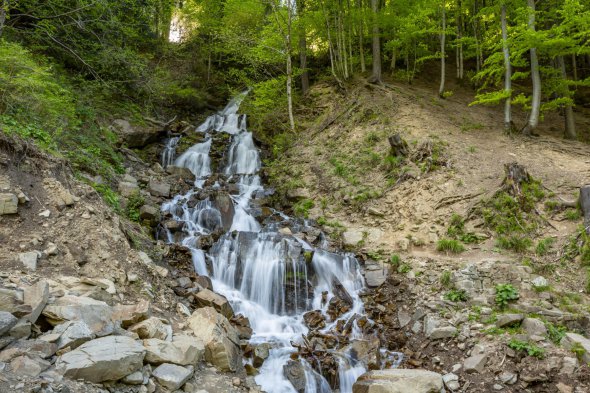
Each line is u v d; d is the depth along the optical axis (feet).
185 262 27.96
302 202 41.57
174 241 31.96
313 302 28.50
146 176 42.70
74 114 36.96
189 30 73.77
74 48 47.19
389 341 23.85
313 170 46.01
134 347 14.20
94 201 23.66
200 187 44.91
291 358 21.75
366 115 52.31
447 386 19.12
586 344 19.12
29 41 43.16
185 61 70.44
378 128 49.19
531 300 23.52
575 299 23.56
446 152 41.32
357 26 66.74
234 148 54.95
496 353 19.98
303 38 64.90
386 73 69.87
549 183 34.53
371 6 62.34
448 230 32.45
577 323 21.35
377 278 29.14
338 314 26.73
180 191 41.98
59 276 17.57
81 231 20.57
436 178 38.06
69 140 33.30
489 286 25.13
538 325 20.72
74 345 13.55
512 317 21.75
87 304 15.30
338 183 42.39
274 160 51.65
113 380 13.10
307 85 66.59
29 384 11.05
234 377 17.90
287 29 58.54
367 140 47.47
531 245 29.19
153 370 14.88
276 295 28.35
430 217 34.65
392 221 35.83
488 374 19.22
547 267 26.58
